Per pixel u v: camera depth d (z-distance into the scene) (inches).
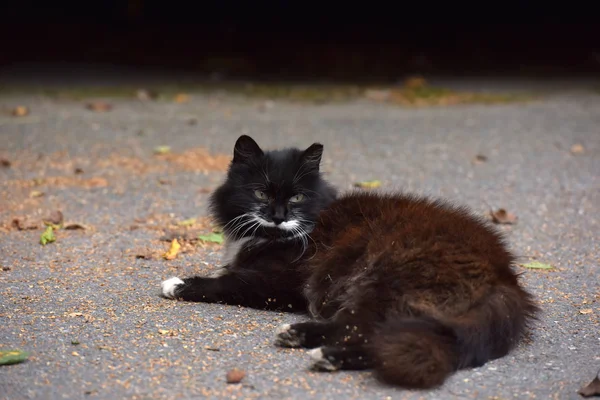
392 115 551.2
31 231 306.3
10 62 715.4
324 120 527.8
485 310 185.5
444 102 604.4
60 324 212.5
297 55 771.4
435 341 175.9
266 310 229.1
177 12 821.9
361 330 189.0
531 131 497.4
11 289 240.7
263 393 172.7
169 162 413.1
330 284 211.6
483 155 436.8
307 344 197.2
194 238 298.8
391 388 175.9
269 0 822.5
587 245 302.2
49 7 810.8
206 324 214.5
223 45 789.9
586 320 224.1
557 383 180.5
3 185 361.1
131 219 325.1
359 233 212.8
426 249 194.1
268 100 605.3
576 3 835.4
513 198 362.9
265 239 231.0
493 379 181.6
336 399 170.2
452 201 331.3
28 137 450.0
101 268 264.8
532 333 212.7
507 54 798.5
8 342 199.2
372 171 404.5
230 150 440.1
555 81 697.6
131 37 797.2
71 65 717.9
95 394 171.8
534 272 270.1
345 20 829.8
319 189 233.9
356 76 712.4
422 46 804.6
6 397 169.8
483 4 837.2
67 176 382.3
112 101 577.9
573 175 399.2
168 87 641.6
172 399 169.6
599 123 519.8
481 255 195.8
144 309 225.6
